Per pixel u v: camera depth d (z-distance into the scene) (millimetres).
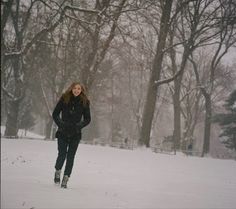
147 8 20766
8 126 34438
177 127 19047
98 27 23438
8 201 4945
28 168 8484
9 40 27984
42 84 39812
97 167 9047
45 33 25438
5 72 33781
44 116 48688
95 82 34938
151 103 24047
